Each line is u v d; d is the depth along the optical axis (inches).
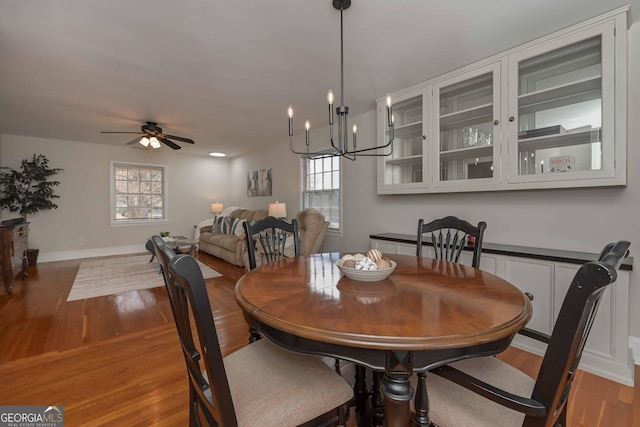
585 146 78.2
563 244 88.0
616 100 70.8
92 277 163.6
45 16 69.7
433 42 82.9
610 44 70.8
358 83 110.2
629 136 76.4
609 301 70.2
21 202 192.1
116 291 138.9
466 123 101.4
